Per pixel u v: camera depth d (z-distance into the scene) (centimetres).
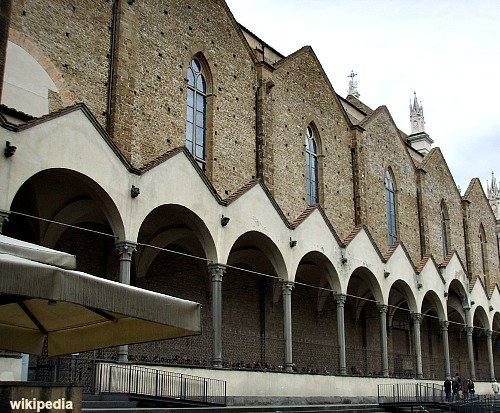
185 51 3362
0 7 2022
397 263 4269
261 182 3186
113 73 2900
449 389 4153
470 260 6084
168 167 2686
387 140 5134
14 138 2136
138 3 3103
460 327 5784
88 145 2372
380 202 4853
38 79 2595
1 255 948
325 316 4338
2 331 1334
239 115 3656
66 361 2244
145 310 1029
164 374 2431
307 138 4253
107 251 2989
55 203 2647
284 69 4069
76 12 2817
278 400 2977
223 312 3544
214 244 2831
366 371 4453
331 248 3628
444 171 6019
